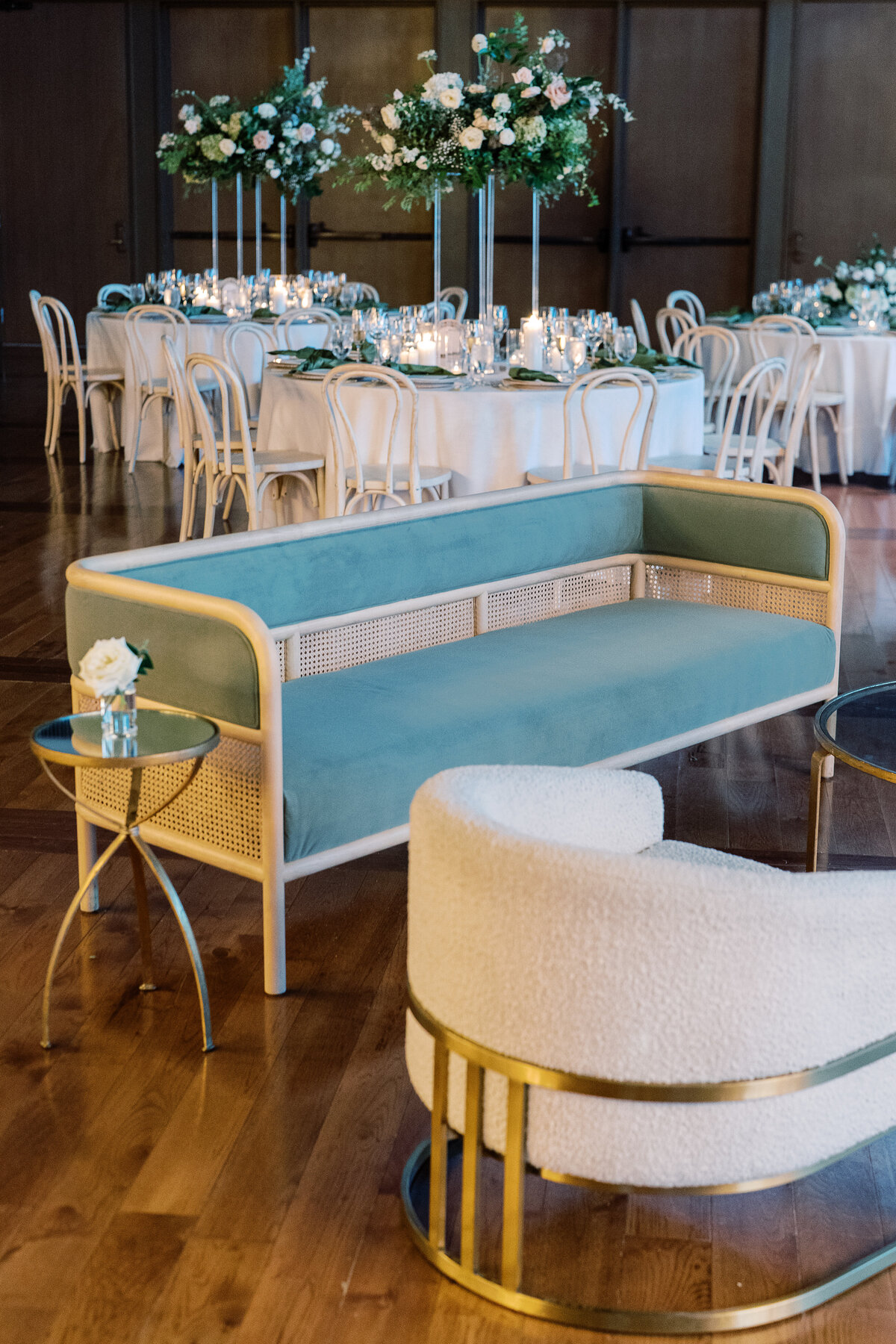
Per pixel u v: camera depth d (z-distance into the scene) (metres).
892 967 1.61
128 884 2.88
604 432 5.06
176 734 2.26
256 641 2.28
